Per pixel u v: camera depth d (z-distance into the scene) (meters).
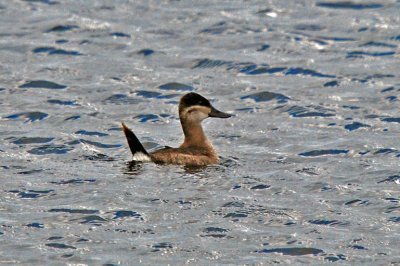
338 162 18.84
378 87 23.39
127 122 21.28
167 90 23.31
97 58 25.30
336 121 21.28
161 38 26.73
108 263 14.76
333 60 25.27
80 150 19.33
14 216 16.25
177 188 17.33
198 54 25.58
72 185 17.42
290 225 16.08
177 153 18.47
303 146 19.72
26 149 19.38
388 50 25.92
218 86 23.61
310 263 14.91
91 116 21.48
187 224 16.02
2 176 17.84
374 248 15.37
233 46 26.17
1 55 25.39
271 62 25.09
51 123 21.03
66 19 27.89
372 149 19.50
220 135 20.45
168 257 14.98
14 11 28.62
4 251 15.09
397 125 20.97
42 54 25.55
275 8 29.03
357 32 27.20
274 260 14.97
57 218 16.17
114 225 15.96
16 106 22.00
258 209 16.59
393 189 17.53
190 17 28.25
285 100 22.58
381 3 29.39
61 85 23.44
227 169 18.33
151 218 16.20
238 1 29.73
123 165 18.39
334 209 16.69
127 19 28.08
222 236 15.66
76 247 15.24
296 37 26.78
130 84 23.59
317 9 29.00
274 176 18.03
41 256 14.95
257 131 20.69
